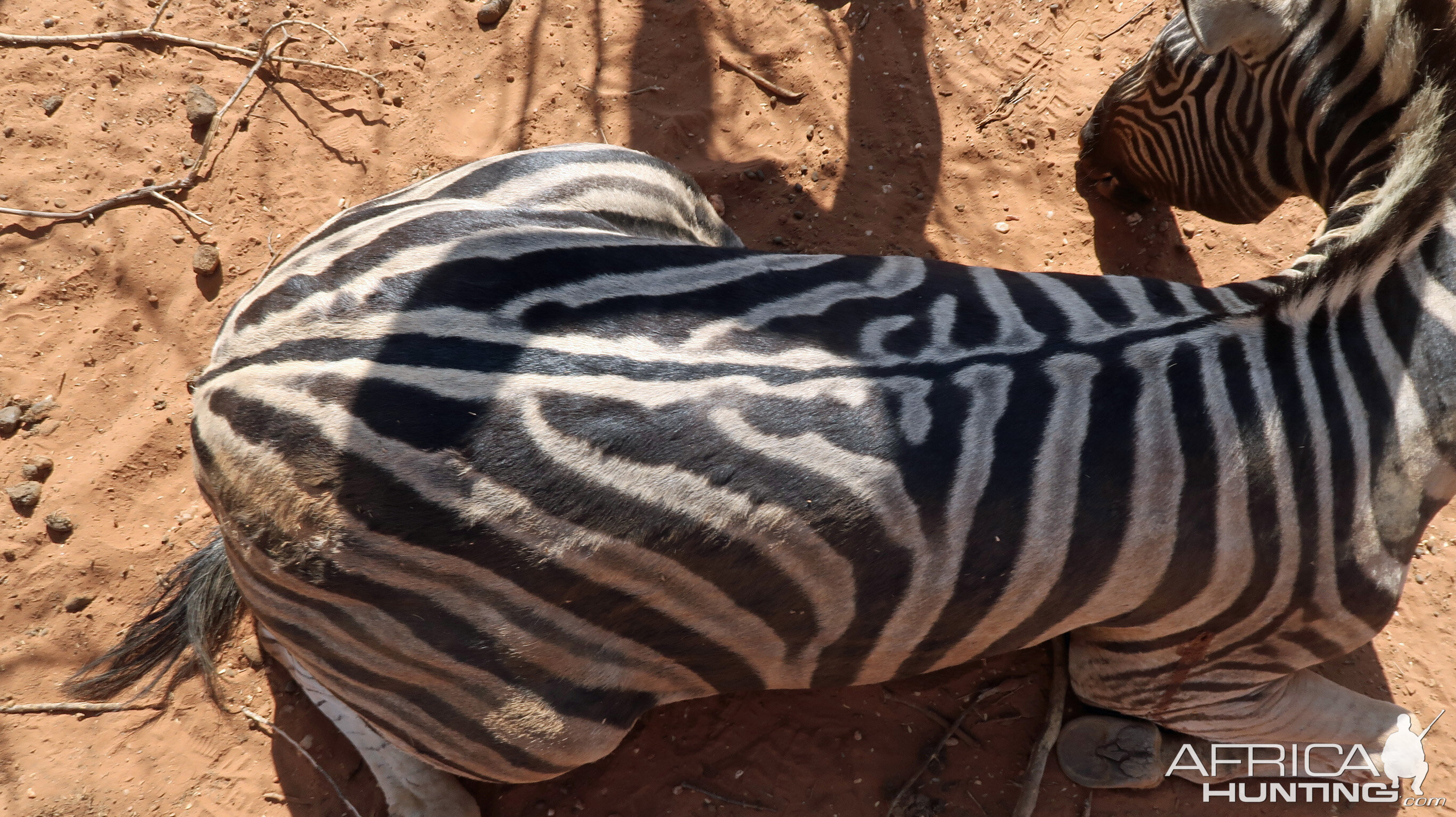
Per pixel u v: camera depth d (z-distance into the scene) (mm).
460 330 1581
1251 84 2221
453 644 1634
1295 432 1743
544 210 1972
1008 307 1776
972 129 3305
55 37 3176
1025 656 2508
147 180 3045
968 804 2318
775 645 1783
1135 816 2312
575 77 3385
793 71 3414
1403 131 1816
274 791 2307
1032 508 1661
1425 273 1778
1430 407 1793
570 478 1521
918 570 1670
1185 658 2051
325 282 1685
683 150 3303
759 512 1568
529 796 2326
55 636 2459
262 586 1674
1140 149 2789
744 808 2314
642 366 1571
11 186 2953
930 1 3504
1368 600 1917
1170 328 1762
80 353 2781
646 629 1689
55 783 2287
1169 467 1703
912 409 1622
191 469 2699
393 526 1525
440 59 3408
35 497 2572
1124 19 3396
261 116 3197
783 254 1854
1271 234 3059
